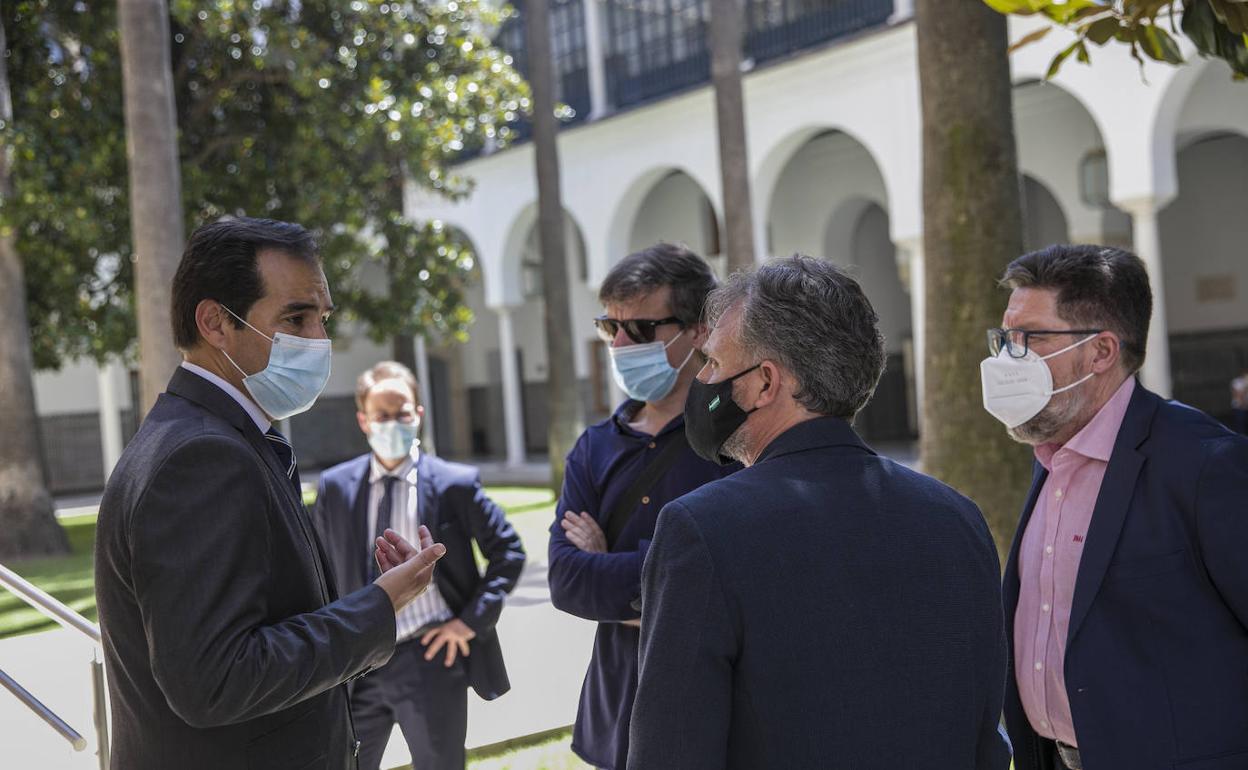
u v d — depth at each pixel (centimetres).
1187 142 1695
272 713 192
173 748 184
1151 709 210
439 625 367
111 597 185
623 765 264
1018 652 240
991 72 498
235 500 181
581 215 2147
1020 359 234
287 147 1399
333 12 1399
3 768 481
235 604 175
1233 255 1909
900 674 162
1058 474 236
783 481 168
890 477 175
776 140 1766
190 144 1418
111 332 1334
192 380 202
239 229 205
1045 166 1769
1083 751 214
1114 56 1390
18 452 1274
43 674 666
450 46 1475
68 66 1349
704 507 163
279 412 210
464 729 374
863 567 163
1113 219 1730
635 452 284
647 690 159
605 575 259
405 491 383
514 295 2353
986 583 174
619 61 2106
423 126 1363
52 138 1250
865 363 177
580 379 2567
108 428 2162
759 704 158
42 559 1243
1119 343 229
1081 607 219
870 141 1641
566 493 290
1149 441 221
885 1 1675
